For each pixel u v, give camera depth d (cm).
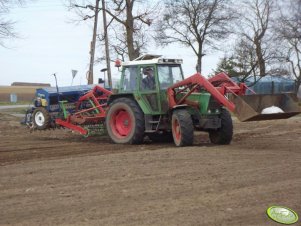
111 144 1480
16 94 9281
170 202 708
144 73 1451
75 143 1534
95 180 862
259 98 1221
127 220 627
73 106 1730
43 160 1142
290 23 3775
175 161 1052
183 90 1378
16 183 855
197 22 3894
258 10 4203
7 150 1381
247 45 4206
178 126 1347
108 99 1541
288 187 796
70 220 631
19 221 634
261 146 1333
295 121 2397
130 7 3066
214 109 1353
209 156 1117
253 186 805
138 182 841
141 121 1434
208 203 702
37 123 1806
